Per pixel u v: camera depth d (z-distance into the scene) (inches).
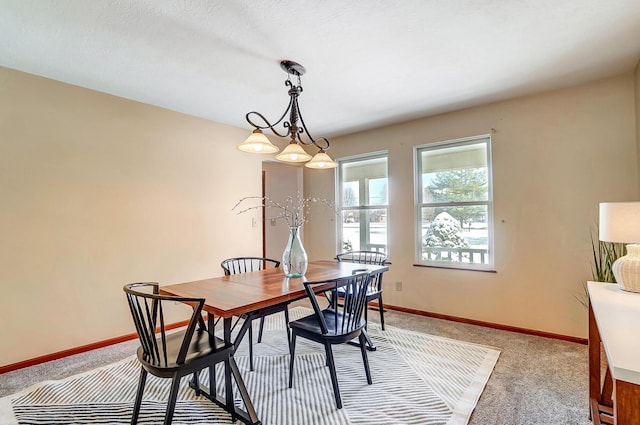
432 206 150.6
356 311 84.6
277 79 108.3
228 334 72.5
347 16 73.9
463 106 135.4
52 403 79.2
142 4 69.6
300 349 111.1
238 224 162.9
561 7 71.2
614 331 45.4
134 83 111.3
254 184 170.9
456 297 140.3
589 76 107.5
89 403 79.1
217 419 73.2
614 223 70.0
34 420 72.3
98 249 116.6
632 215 67.4
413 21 76.1
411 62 96.8
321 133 177.8
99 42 85.2
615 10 72.3
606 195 109.5
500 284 129.6
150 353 63.6
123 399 81.0
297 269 98.0
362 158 177.8
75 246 111.4
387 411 75.2
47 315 105.1
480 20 75.9
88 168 114.9
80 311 112.0
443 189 147.7
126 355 108.3
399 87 115.6
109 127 120.2
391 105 133.9
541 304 121.0
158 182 133.6
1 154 97.6
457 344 114.0
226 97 124.3
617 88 107.6
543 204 120.7
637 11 72.7
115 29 79.2
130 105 126.0
